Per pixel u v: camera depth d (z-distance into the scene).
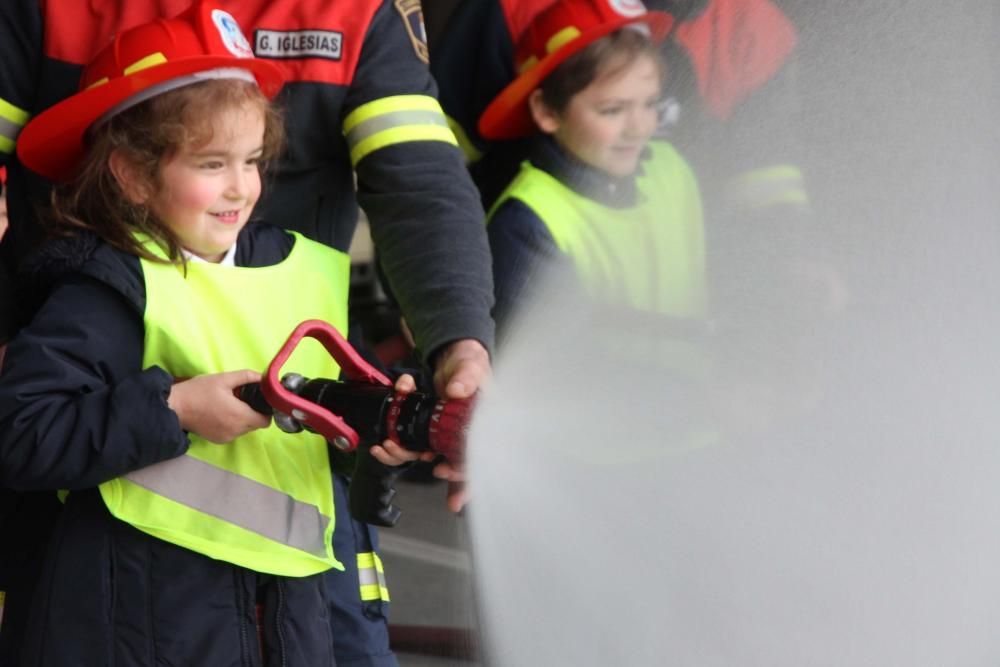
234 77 3.12
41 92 3.40
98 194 3.10
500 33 4.48
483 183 4.49
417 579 5.81
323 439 3.24
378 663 3.57
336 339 2.94
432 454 2.84
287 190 3.52
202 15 3.15
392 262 3.30
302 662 3.11
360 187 3.44
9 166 3.46
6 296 3.23
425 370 3.22
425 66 3.55
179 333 3.04
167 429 2.88
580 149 4.02
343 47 3.44
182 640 2.99
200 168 3.07
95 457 2.87
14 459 2.89
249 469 3.11
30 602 3.24
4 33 3.37
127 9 3.39
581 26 4.04
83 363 2.96
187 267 3.10
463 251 3.25
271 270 3.22
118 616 2.99
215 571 3.03
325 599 3.27
